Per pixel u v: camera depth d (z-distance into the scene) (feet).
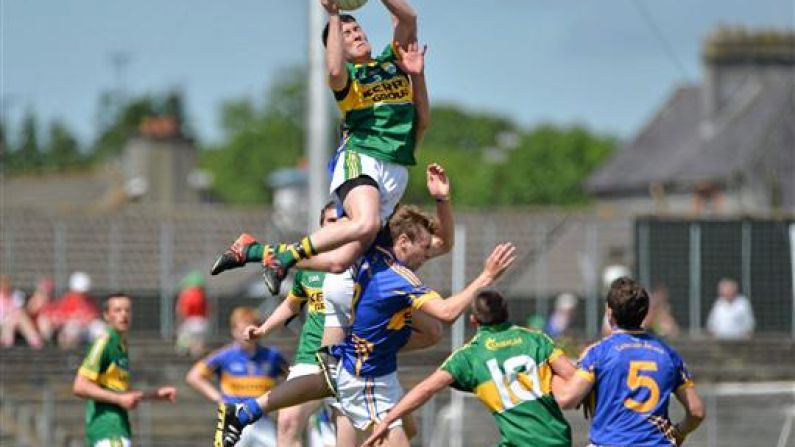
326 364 63.21
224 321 200.03
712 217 196.24
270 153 604.90
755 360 180.75
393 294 61.46
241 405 64.03
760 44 353.10
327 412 82.48
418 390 63.10
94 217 219.00
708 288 195.21
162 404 148.77
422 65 59.98
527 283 213.66
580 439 115.24
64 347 165.89
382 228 62.49
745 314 184.96
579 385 63.82
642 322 66.33
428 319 65.62
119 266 214.28
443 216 64.59
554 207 502.38
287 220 212.64
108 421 86.99
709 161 341.21
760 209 329.11
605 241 214.48
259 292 227.20
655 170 355.77
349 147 59.57
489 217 219.82
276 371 94.43
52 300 194.08
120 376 87.81
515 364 64.64
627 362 63.82
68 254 215.51
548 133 537.24
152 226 216.33
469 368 64.64
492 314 65.46
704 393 125.18
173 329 192.03
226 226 214.28
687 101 375.25
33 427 143.43
